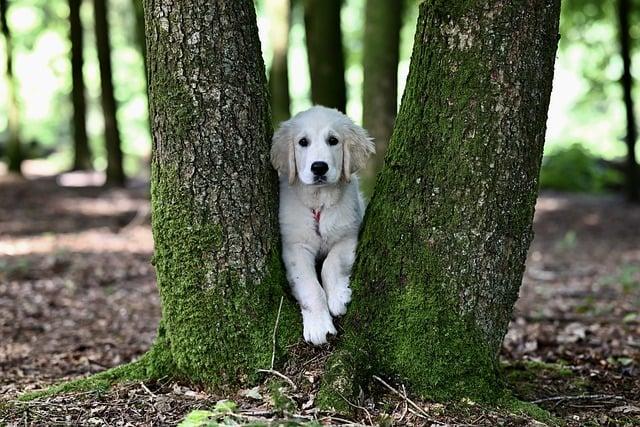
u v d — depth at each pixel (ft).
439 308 11.91
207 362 12.41
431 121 11.80
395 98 29.30
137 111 96.63
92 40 87.97
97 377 13.46
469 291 11.92
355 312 12.34
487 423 11.27
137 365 13.50
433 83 11.78
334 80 33.99
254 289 12.41
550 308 24.00
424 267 11.94
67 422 11.44
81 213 45.57
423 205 11.91
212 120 12.09
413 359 11.93
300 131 13.12
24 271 29.01
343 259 13.04
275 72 38.70
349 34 71.67
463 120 11.60
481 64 11.47
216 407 10.74
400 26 29.30
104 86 57.26
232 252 12.30
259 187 12.58
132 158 88.28
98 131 94.68
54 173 68.90
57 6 84.07
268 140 12.92
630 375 15.99
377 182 12.73
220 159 12.16
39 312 23.50
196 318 12.39
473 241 11.80
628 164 52.54
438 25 11.69
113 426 11.25
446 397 11.84
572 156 62.95
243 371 12.32
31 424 11.37
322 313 12.36
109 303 25.07
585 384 14.90
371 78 29.14
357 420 11.07
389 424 10.84
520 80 11.51
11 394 14.47
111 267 30.45
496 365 12.50
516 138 11.64
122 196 53.21
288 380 11.83
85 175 65.82
